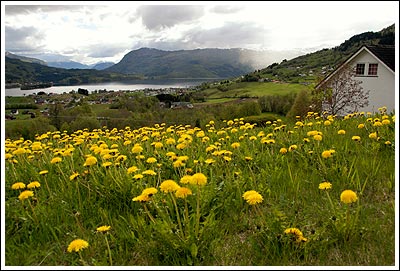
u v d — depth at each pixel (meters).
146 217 3.03
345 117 6.89
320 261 2.45
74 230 3.01
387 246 2.54
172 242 2.52
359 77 24.23
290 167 4.04
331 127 6.18
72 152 4.86
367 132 5.33
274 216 2.74
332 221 2.68
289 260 2.49
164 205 3.08
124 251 2.68
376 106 23.62
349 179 3.56
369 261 2.43
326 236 2.62
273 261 2.48
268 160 4.27
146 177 3.67
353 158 4.04
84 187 3.59
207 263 2.54
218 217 3.08
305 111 23.05
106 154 3.95
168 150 4.77
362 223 2.73
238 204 3.21
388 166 3.78
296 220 2.78
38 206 3.17
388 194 3.29
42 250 2.77
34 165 4.54
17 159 4.79
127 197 3.34
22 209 3.07
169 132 6.61
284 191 3.51
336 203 3.00
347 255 2.49
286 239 2.51
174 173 3.95
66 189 3.61
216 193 3.20
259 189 3.41
